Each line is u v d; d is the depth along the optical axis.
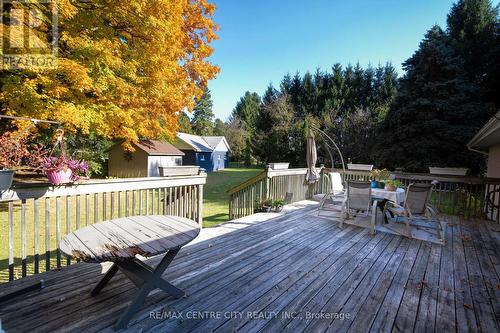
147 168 17.02
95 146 15.02
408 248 3.64
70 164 2.56
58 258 2.64
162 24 7.83
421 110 12.20
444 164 11.70
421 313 2.12
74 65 6.48
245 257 3.15
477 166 11.71
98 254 1.66
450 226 4.93
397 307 2.20
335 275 2.75
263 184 5.89
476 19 14.59
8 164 2.81
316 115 23.02
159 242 1.90
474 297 2.39
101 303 2.09
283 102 23.33
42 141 8.49
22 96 6.30
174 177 3.68
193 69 11.77
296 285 2.51
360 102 22.97
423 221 5.12
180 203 3.87
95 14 7.35
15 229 5.68
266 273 2.74
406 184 6.77
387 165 13.03
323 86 24.70
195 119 41.50
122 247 1.79
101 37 7.54
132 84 8.56
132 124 8.69
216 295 2.29
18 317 1.88
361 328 1.91
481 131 5.43
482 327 1.97
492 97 13.28
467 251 3.58
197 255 3.17
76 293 2.22
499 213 5.38
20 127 6.44
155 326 1.85
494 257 3.38
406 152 12.43
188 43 11.39
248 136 31.77
